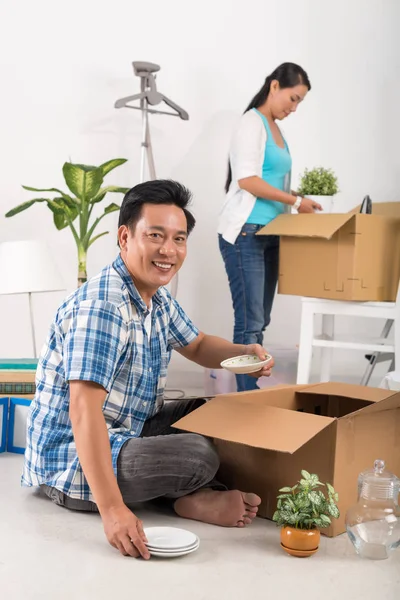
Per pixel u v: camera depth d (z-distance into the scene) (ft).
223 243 11.98
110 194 14.10
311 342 11.00
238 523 6.43
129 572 5.46
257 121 11.56
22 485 7.00
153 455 6.22
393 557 5.92
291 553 5.83
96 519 6.53
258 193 11.45
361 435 6.48
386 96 14.62
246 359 7.16
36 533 6.17
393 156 14.73
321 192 11.99
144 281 6.38
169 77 14.10
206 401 7.29
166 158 14.21
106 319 6.15
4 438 8.83
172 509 6.84
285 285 11.10
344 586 5.33
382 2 14.44
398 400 6.73
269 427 6.18
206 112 14.21
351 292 10.39
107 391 6.12
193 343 7.54
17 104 13.78
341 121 14.60
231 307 14.55
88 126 13.94
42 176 13.92
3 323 13.97
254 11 14.19
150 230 6.25
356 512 5.94
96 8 13.82
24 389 8.83
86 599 5.02
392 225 10.69
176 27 14.03
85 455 5.86
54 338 6.59
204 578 5.39
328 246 10.59
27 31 13.70
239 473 6.88
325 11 14.37
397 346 10.51
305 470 6.37
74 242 14.08
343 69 14.51
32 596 5.04
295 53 14.35
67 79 13.85
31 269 10.99
